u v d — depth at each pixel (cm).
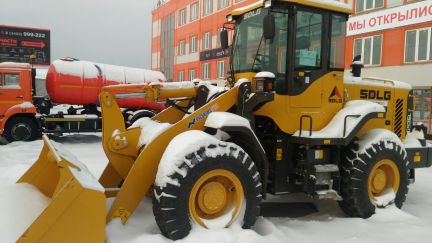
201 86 421
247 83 378
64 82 1050
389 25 1357
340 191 425
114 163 382
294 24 401
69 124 1057
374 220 409
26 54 2888
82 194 258
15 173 552
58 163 281
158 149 345
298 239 352
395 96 500
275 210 448
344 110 425
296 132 410
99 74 1091
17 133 1014
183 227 310
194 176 313
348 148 425
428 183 611
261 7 418
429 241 350
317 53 421
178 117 454
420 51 1272
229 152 329
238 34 459
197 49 2484
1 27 2795
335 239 353
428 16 1235
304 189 401
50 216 250
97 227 263
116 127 386
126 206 330
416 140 510
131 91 398
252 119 378
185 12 2650
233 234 321
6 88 1005
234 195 340
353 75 501
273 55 404
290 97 405
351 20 1491
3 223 279
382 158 420
